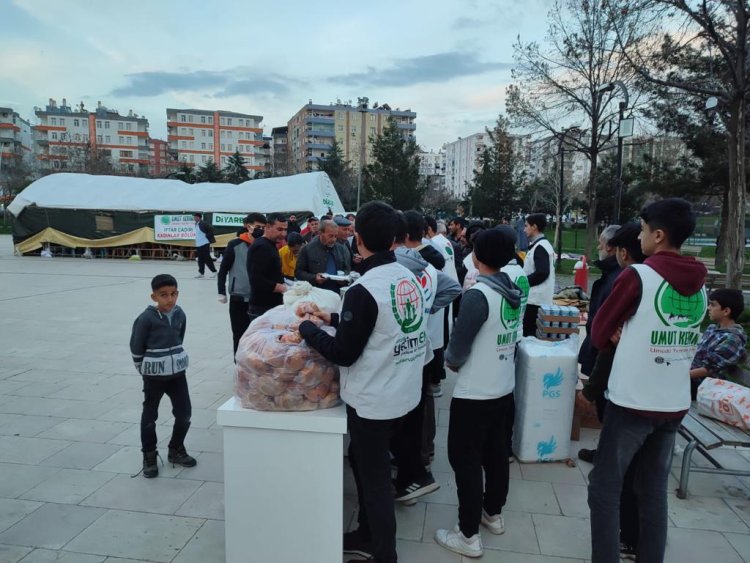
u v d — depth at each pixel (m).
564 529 3.10
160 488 3.48
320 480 2.43
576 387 4.21
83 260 19.28
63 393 5.26
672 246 2.33
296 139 110.06
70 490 3.45
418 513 3.27
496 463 2.98
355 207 50.16
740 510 3.35
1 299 10.98
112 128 105.56
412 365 2.46
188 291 12.63
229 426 2.45
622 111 11.31
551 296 5.29
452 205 59.56
